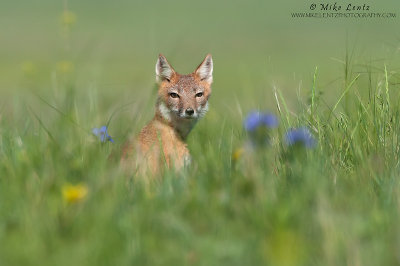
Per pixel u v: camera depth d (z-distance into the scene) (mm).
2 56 46781
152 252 7277
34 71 23516
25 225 7566
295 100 14617
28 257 7023
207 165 10055
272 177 9289
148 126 12805
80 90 16953
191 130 13531
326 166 9688
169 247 7344
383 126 10719
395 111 11180
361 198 8438
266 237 7297
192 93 13094
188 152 12586
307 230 7527
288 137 10148
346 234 7262
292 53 49125
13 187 8719
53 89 17047
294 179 9055
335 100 12883
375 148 10367
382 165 9531
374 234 7438
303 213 7777
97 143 11109
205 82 13688
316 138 10812
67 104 14023
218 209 8195
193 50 43719
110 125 13922
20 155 10031
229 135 12383
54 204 8203
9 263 6984
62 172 9359
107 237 7316
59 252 7133
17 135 11750
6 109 16609
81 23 65438
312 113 11234
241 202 8211
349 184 9078
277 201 8156
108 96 18109
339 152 10344
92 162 9922
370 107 11344
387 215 7793
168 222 7609
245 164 9289
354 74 13648
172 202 8398
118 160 10352
